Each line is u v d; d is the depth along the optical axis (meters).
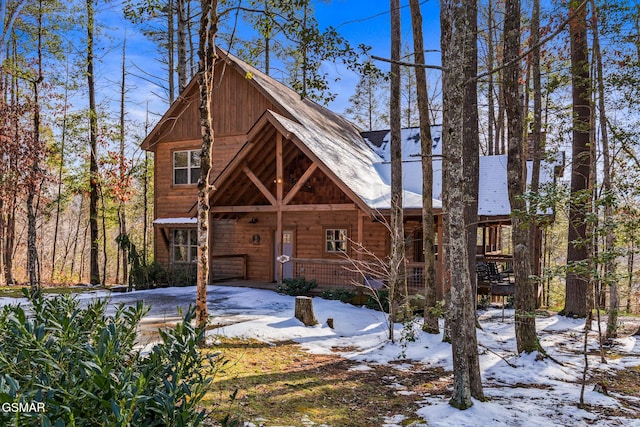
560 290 25.89
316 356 8.30
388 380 7.06
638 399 6.32
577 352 9.20
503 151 24.12
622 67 10.77
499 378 7.29
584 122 11.70
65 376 2.25
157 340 7.64
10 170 13.97
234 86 17.62
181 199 18.47
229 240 18.30
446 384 6.87
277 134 14.33
